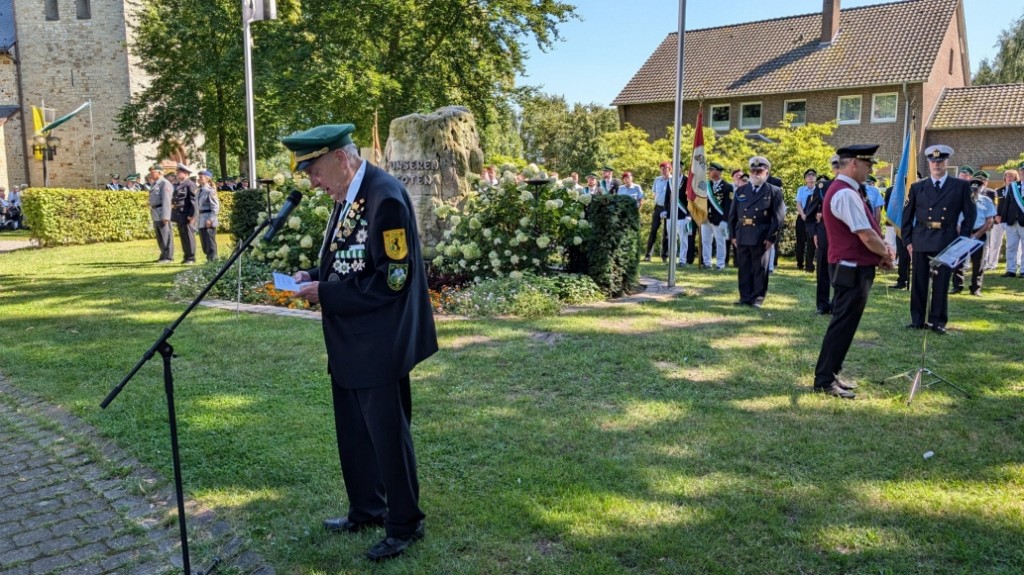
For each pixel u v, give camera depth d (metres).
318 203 9.79
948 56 30.94
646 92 33.59
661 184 14.89
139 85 34.09
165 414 4.95
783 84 30.41
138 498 3.82
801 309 8.78
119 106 33.62
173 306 8.91
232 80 25.31
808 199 12.55
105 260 14.27
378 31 24.50
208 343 6.89
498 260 9.06
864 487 3.78
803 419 4.79
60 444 4.58
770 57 32.16
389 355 3.00
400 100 24.91
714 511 3.52
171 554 3.28
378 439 3.07
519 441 4.44
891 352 6.54
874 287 10.87
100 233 18.48
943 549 3.17
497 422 4.75
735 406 5.08
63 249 16.67
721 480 3.87
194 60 26.53
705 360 6.27
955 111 29.53
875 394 5.36
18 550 3.34
